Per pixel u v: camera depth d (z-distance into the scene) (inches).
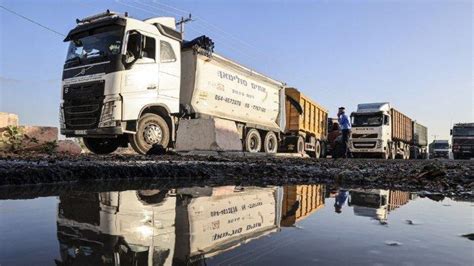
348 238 62.4
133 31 330.6
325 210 96.0
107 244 55.2
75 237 59.6
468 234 67.1
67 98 343.9
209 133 378.3
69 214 81.6
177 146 372.5
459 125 1093.1
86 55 339.3
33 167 157.5
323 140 820.6
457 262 49.0
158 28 354.6
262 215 86.4
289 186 161.6
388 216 87.5
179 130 376.2
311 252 52.7
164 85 356.2
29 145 387.5
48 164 172.7
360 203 110.4
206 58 411.2
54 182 152.2
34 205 94.5
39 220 73.9
